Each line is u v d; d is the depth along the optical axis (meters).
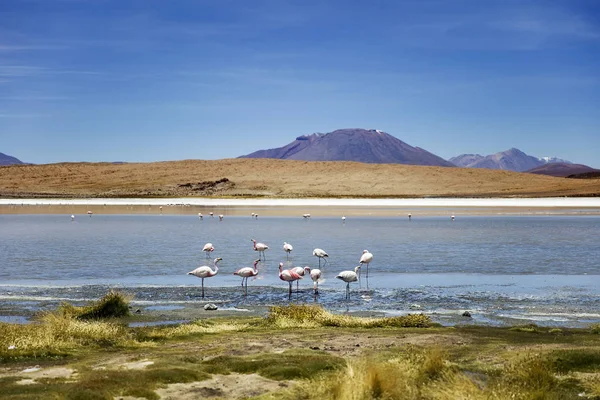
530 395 8.57
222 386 9.29
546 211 69.31
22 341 12.16
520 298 19.33
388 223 53.25
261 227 49.47
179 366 10.26
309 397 8.69
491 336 13.27
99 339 13.07
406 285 22.12
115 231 45.34
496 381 9.27
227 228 48.38
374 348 11.91
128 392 8.70
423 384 9.06
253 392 8.98
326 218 60.59
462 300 19.11
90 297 19.73
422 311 17.45
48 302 18.86
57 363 10.74
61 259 29.19
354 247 34.31
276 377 9.79
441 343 12.39
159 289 21.45
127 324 15.80
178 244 36.12
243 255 31.16
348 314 17.22
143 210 77.31
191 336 13.59
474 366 10.38
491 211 70.25
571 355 10.66
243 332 14.19
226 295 20.42
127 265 27.30
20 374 9.73
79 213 71.00
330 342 12.60
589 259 28.75
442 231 44.38
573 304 18.27
